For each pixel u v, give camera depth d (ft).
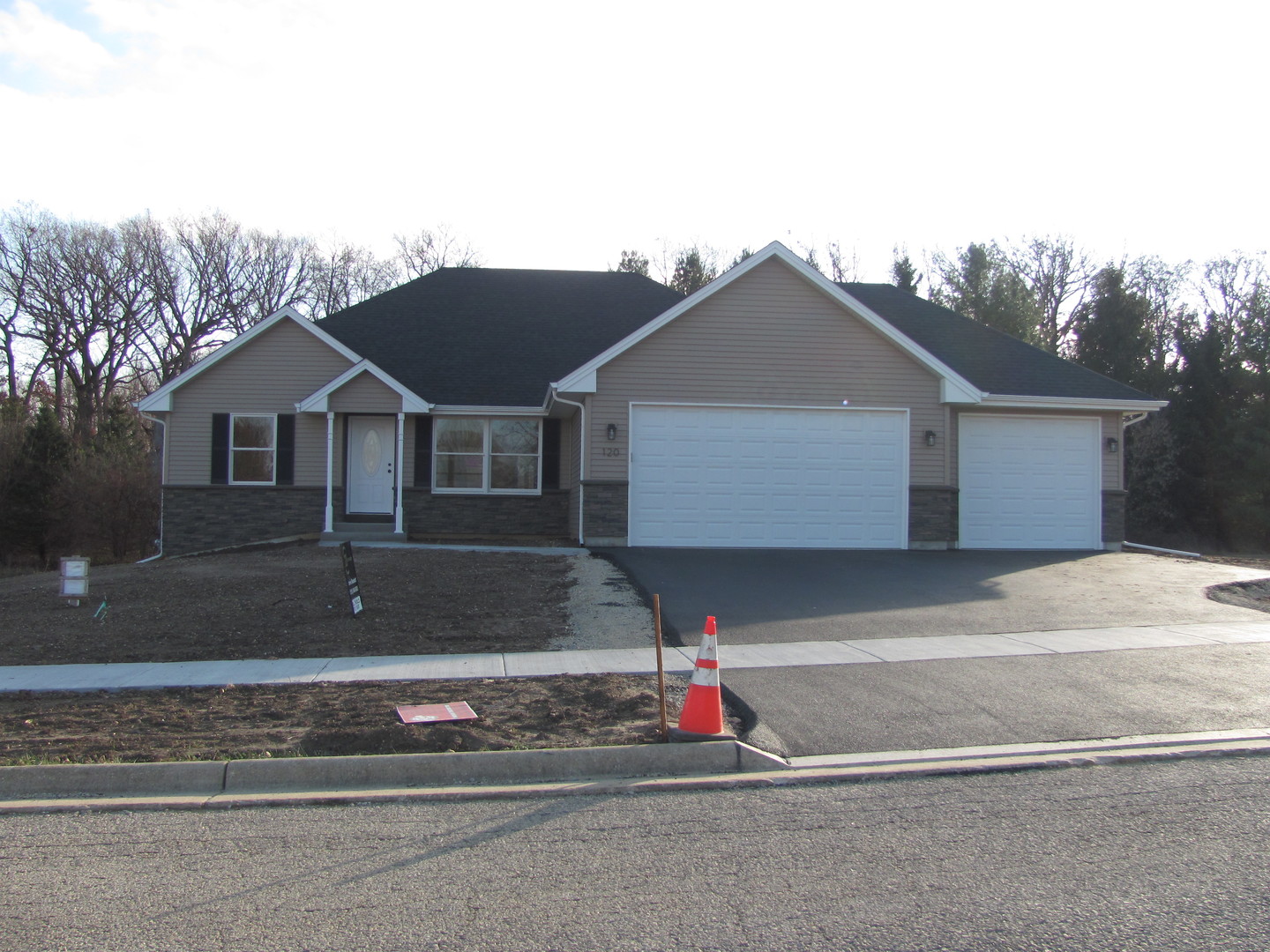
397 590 42.96
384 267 169.07
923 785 20.52
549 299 82.79
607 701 26.61
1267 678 29.22
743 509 60.03
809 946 13.08
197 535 67.67
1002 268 145.38
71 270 133.28
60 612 39.63
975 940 13.21
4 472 100.37
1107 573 51.49
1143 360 130.11
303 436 68.18
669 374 59.82
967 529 62.85
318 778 21.21
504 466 70.85
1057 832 17.49
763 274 60.44
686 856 16.52
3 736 24.02
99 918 14.23
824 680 28.96
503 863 16.28
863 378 60.85
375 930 13.71
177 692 28.14
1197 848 16.66
